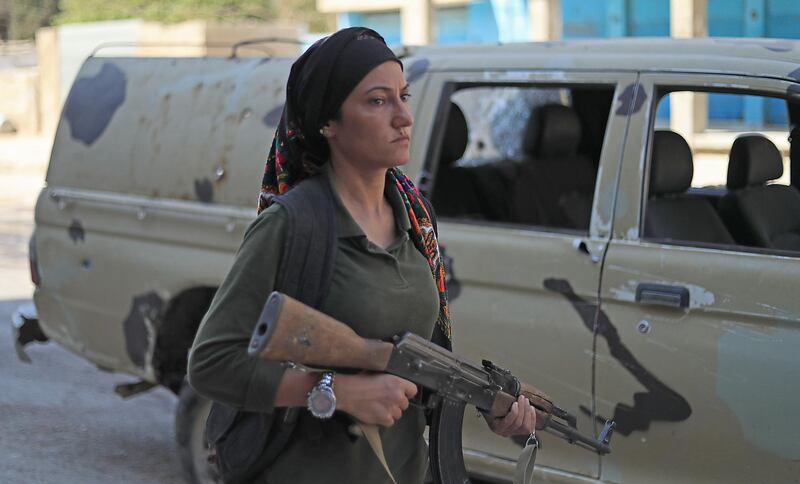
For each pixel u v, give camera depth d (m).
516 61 4.11
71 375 6.77
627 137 3.78
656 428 3.58
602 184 3.78
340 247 2.05
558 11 12.80
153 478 5.06
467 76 4.21
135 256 4.80
